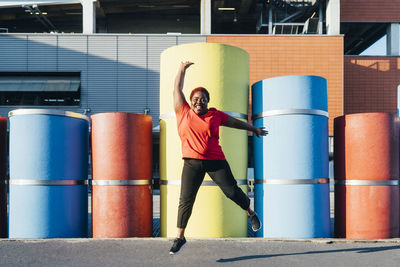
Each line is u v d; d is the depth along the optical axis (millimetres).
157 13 23391
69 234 4059
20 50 18156
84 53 18250
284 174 4059
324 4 20375
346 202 4273
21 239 3734
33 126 4012
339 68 18047
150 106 18219
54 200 3990
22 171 4000
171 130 4195
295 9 21609
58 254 3123
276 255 3107
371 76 19062
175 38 18266
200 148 2791
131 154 4152
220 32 24906
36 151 3994
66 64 18203
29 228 3932
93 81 18234
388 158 4160
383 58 19094
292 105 4109
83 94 18219
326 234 4145
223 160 2846
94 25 18984
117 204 4062
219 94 4113
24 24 23953
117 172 4086
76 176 4195
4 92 19031
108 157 4102
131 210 4090
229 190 2811
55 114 4066
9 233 4070
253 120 4520
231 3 21266
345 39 24359
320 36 18141
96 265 2793
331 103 17906
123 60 18266
